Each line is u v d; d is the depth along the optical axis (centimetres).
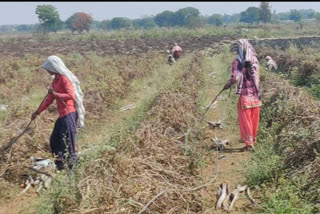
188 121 955
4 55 3628
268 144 839
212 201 642
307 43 3006
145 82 1802
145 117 984
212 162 807
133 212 558
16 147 788
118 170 623
